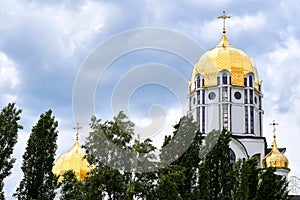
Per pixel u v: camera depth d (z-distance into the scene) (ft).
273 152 276.41
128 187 155.63
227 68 294.25
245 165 186.09
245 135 284.82
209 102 290.76
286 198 189.67
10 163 181.37
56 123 190.80
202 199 180.65
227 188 184.85
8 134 182.80
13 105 188.14
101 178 155.63
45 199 181.06
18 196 181.27
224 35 314.14
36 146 185.26
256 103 296.71
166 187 158.92
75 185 165.68
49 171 184.85
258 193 179.83
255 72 304.50
